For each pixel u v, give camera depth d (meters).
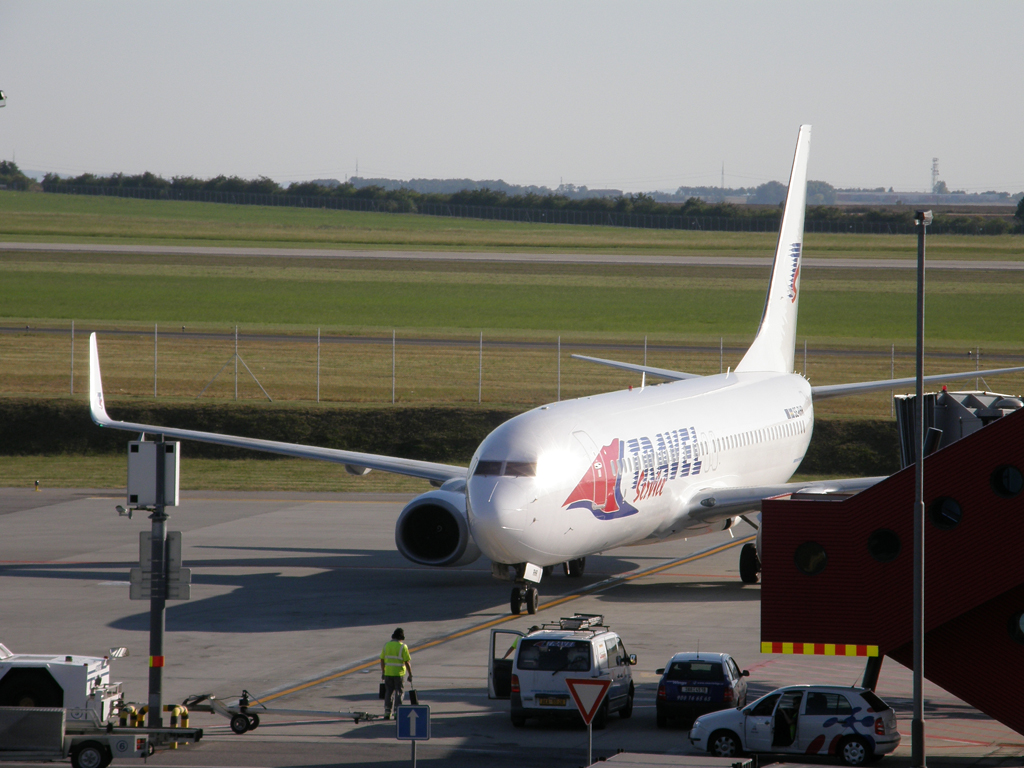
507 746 90.81
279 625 134.12
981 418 117.94
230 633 130.38
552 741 92.38
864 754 85.81
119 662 117.31
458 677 112.06
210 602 146.88
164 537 91.50
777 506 91.19
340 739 92.81
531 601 136.62
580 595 150.75
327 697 105.12
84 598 148.25
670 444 150.38
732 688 95.19
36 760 85.44
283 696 105.50
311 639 127.44
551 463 127.75
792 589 90.88
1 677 90.62
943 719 101.81
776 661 119.31
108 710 91.62
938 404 121.12
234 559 176.38
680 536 158.00
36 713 85.44
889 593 89.12
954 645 91.31
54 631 130.50
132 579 91.81
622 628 131.62
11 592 151.75
